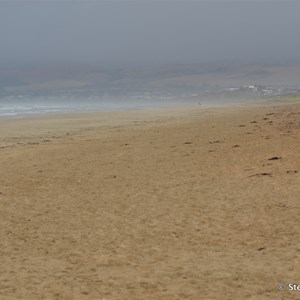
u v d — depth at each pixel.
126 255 10.84
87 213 14.34
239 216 13.20
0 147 31.47
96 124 52.38
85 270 10.07
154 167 20.66
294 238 11.33
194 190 16.28
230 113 60.59
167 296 8.66
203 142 27.00
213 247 11.12
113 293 8.88
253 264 9.96
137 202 15.25
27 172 21.30
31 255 11.09
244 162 20.09
